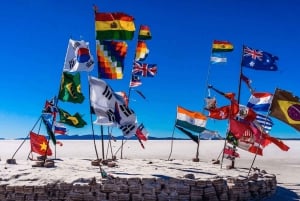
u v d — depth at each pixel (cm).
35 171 1478
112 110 1504
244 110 1761
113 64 1602
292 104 1502
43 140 1834
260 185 1592
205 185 1412
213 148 6197
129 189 1331
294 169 2867
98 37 1589
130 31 1600
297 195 1755
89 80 1526
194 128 2033
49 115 1786
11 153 4366
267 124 1820
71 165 1673
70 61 1594
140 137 2294
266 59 1859
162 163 1967
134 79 2109
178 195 1373
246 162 3431
